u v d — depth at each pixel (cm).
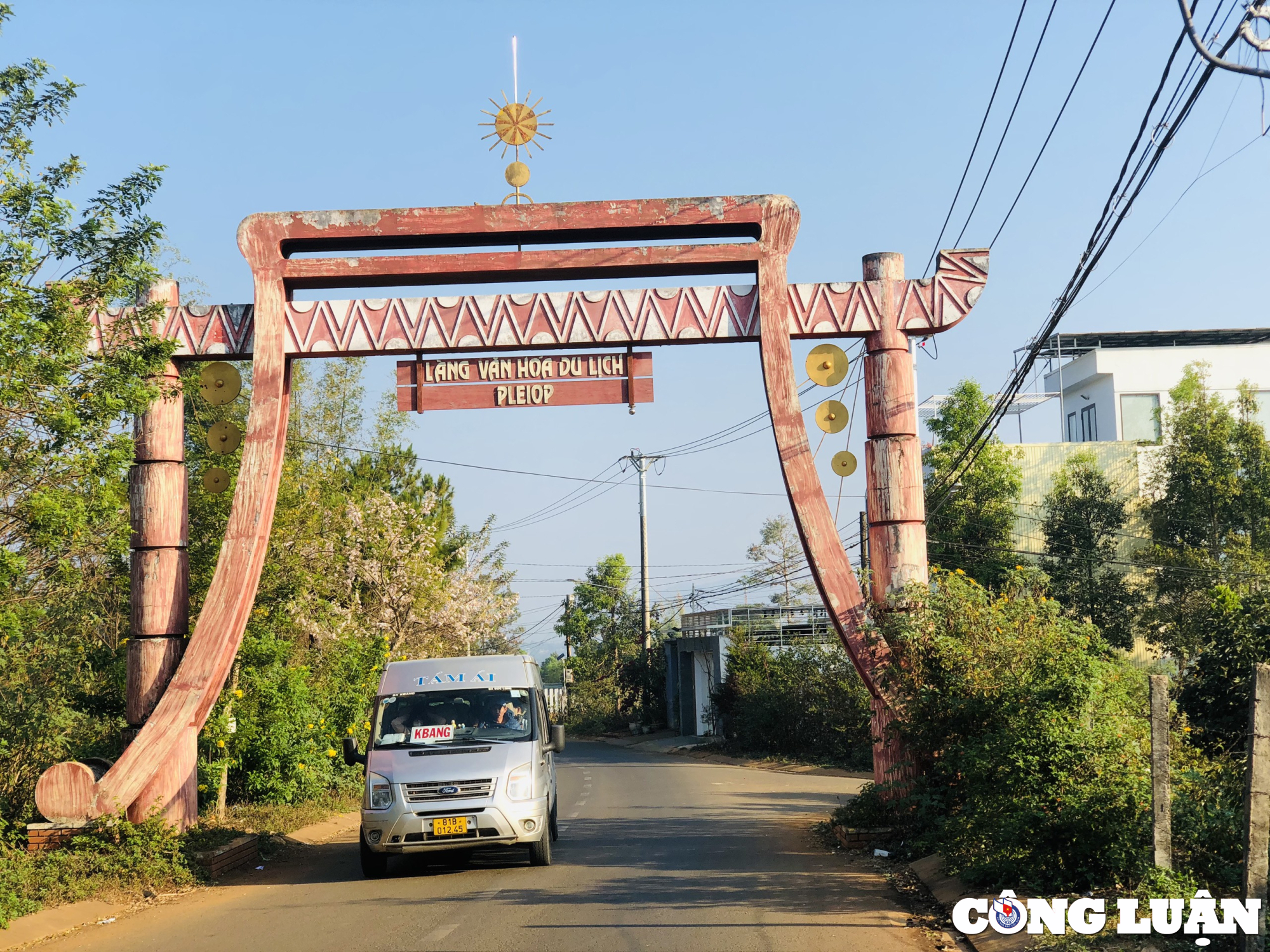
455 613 2948
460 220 1288
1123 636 3553
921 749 1209
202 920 955
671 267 1301
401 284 1333
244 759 1767
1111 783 864
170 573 1305
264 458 1284
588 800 2061
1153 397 5169
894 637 1233
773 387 1285
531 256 1292
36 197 1022
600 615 7200
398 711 1263
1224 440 3662
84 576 1386
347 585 2659
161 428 1313
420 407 1300
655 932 815
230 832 1300
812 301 1302
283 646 1692
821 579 1274
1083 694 955
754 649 3962
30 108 1038
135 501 1305
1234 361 5184
